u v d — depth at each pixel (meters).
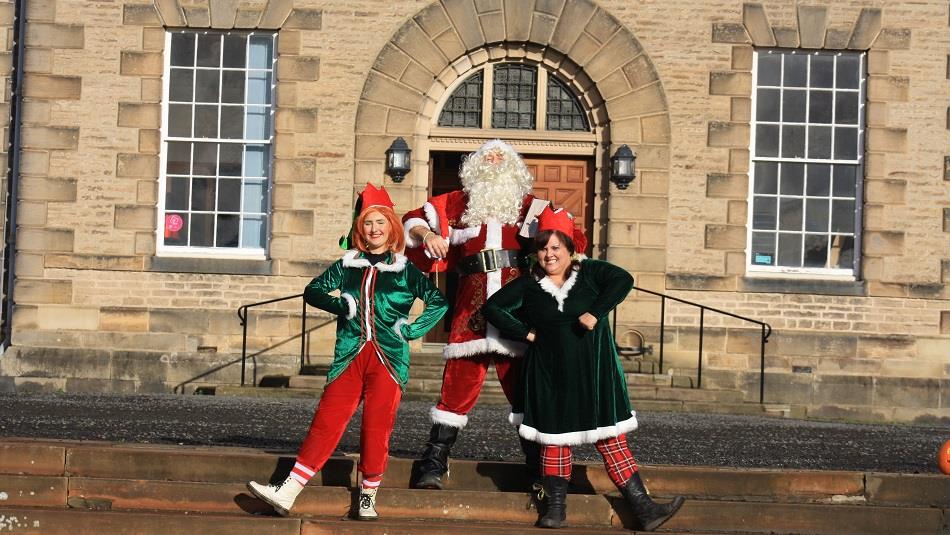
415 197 15.70
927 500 8.13
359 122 15.62
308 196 15.60
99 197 15.68
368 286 7.46
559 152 15.83
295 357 15.48
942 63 15.74
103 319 15.58
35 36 15.67
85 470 8.09
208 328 15.56
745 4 15.71
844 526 7.86
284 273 15.57
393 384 7.43
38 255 15.62
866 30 15.75
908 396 15.52
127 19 15.73
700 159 15.64
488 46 15.81
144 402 12.45
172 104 16.00
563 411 7.32
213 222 15.95
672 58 15.69
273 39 15.98
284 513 7.44
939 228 15.70
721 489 8.09
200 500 7.85
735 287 15.58
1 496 7.94
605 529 7.63
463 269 7.68
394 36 15.67
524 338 7.36
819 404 15.48
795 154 16.00
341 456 8.12
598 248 15.73
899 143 15.73
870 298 15.64
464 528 7.43
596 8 15.69
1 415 10.69
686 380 15.04
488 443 9.86
